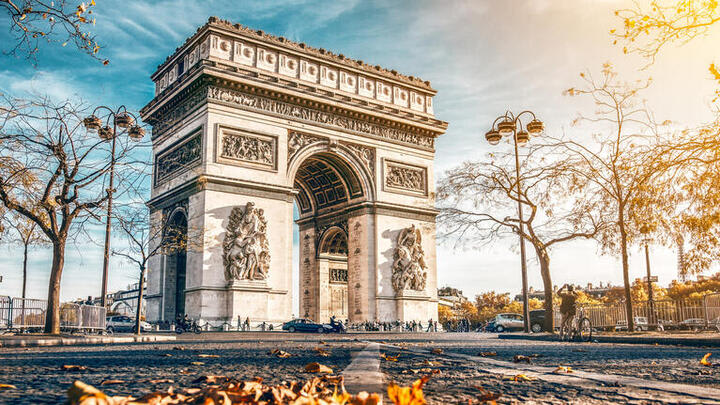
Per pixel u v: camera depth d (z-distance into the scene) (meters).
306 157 72.38
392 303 75.88
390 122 80.25
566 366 13.93
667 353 20.20
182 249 65.50
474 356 17.89
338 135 75.44
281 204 67.94
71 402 3.76
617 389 9.05
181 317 61.38
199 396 6.07
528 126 48.72
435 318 79.31
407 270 76.69
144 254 41.88
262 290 63.50
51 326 34.38
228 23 69.50
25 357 16.47
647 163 21.55
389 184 79.50
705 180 20.28
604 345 27.61
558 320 56.81
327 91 73.81
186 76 67.44
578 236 47.12
